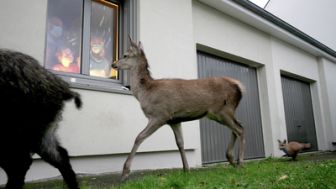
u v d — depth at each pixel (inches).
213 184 123.6
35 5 167.2
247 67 340.5
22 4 162.1
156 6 228.5
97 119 180.9
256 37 339.9
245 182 127.3
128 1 220.7
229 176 144.0
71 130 168.9
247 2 295.1
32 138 101.7
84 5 202.7
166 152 220.5
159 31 227.9
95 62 205.3
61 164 108.4
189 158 236.1
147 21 220.7
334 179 126.1
